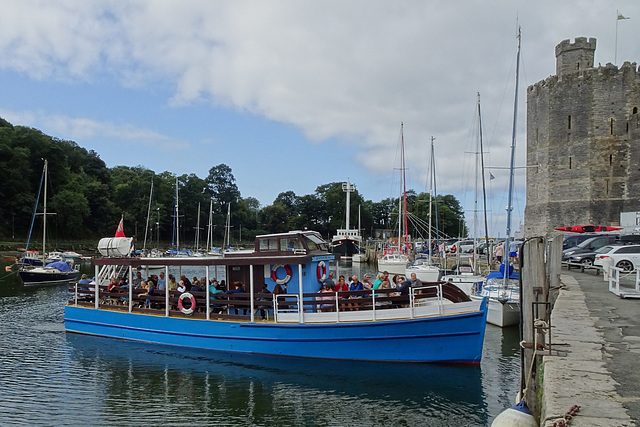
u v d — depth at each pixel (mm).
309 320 16812
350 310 17141
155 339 19922
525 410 7426
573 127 56156
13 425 12336
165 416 12938
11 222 86188
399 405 13422
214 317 18672
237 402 13789
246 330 17719
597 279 22969
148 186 113062
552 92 57781
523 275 9430
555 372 7438
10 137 93438
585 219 54781
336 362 16453
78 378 16000
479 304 15445
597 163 54781
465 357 15594
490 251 47969
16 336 22062
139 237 108375
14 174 88438
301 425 12344
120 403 13828
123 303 21844
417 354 15906
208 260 18562
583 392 6547
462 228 130000
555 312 13086
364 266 72875
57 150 99625
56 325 24875
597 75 54750
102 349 19469
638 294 15828
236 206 142250
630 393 6504
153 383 15414
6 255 72875
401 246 61281
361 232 132125
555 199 57438
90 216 102812
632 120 53875
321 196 140375
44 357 18469
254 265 18703
